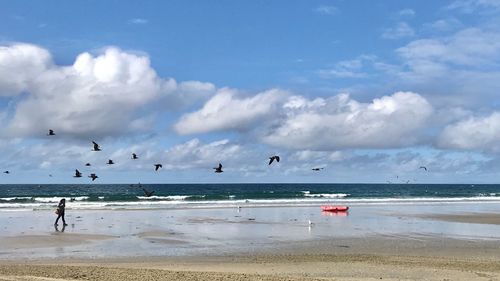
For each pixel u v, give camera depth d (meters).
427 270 19.20
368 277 17.64
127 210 54.97
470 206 68.31
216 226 38.25
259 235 32.72
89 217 45.81
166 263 21.56
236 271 18.95
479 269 19.48
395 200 83.19
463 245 28.30
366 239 30.78
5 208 57.12
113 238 30.83
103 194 108.38
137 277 16.17
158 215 48.44
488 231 35.56
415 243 29.05
